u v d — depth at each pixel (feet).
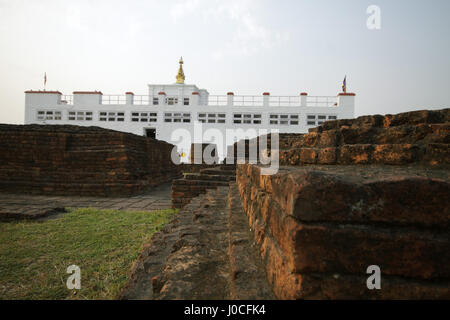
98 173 37.55
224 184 28.32
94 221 20.13
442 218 3.86
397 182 3.92
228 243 9.29
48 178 37.63
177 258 7.88
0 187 36.73
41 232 17.01
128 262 12.15
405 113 9.89
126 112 108.99
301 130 106.01
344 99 104.99
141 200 33.14
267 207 6.33
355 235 3.88
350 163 8.72
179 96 118.01
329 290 3.85
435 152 7.50
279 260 4.60
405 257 3.83
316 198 3.97
